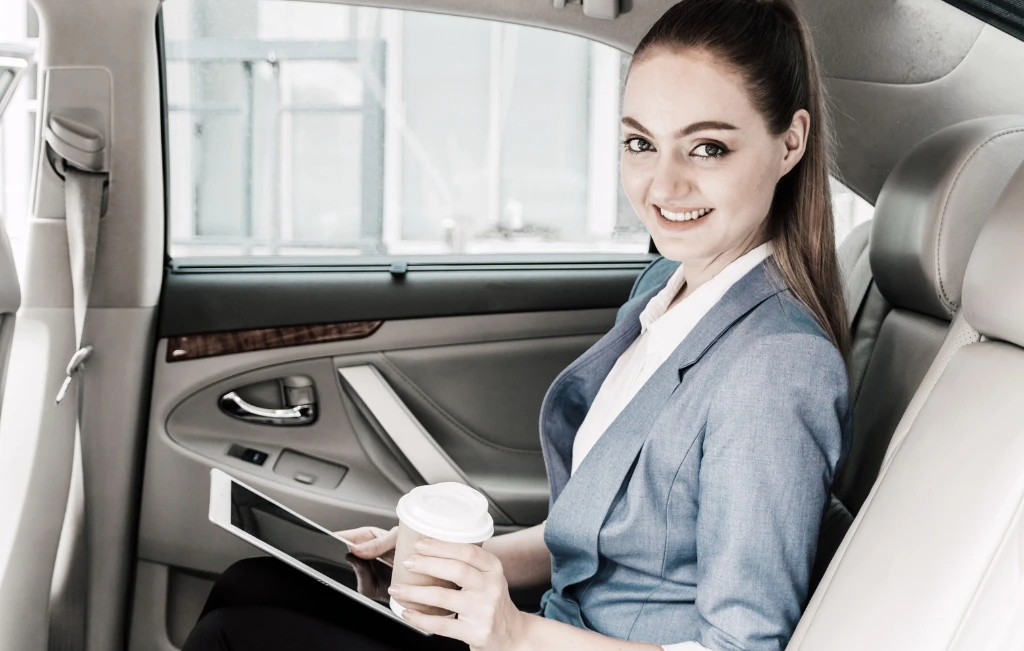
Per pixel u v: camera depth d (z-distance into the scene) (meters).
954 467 0.83
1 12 1.57
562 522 1.10
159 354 1.80
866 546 0.89
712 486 0.98
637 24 1.72
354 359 1.86
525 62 1.95
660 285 1.35
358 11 1.83
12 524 1.50
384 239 2.37
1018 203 0.89
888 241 1.29
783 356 0.99
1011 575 0.75
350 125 2.68
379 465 1.86
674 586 1.07
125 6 1.59
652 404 1.07
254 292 1.83
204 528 1.79
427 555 0.95
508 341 1.92
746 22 1.03
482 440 1.91
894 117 1.66
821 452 0.99
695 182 1.04
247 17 1.81
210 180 1.91
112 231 1.69
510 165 2.71
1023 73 1.61
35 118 1.61
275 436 1.83
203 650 1.16
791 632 0.97
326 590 1.29
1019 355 0.86
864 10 1.60
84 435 1.74
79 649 1.71
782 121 1.05
